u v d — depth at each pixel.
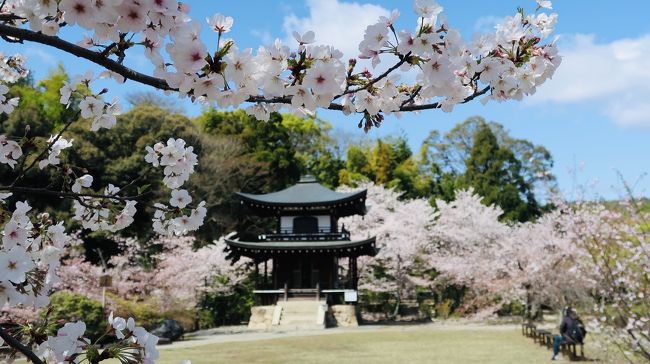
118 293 23.48
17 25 2.49
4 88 3.39
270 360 13.87
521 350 15.46
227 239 27.98
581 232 12.29
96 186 28.12
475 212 33.69
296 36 2.25
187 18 2.14
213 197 33.59
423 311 32.50
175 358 14.16
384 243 34.19
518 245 26.06
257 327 26.59
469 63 2.60
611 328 9.79
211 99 2.21
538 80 2.68
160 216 3.44
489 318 27.91
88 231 25.97
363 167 49.34
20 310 11.52
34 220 3.08
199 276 27.14
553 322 25.41
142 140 29.67
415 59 2.41
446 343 17.62
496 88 2.66
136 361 2.05
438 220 35.53
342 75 2.31
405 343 17.84
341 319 27.03
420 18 2.37
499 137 51.50
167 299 23.77
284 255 29.31
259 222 37.03
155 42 2.22
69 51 2.13
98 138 29.70
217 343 18.56
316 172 49.25
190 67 2.06
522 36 2.68
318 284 27.77
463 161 54.88
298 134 51.28
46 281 2.74
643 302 9.02
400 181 47.75
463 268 29.84
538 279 22.28
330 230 29.30
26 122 26.20
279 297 28.69
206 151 34.81
